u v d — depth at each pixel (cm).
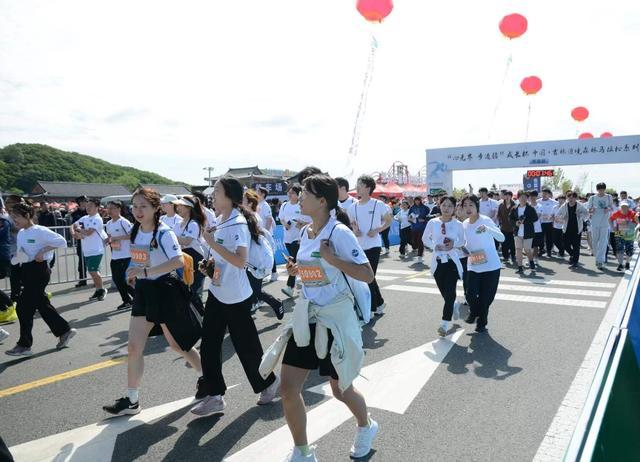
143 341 364
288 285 795
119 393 416
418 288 864
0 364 499
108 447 320
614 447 177
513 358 476
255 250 427
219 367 363
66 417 371
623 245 1010
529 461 291
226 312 358
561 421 341
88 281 1015
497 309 682
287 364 277
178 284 373
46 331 631
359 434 298
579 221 1091
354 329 273
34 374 467
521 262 1028
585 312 652
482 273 570
